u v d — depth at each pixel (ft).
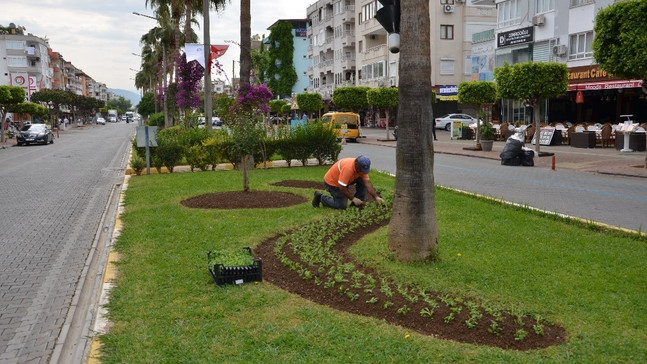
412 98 19.38
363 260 20.42
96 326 14.99
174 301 16.71
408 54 19.06
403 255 19.90
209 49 73.56
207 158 56.29
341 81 217.56
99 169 65.57
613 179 46.98
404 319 14.89
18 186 49.73
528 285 17.44
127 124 404.57
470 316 14.74
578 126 86.89
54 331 16.49
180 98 105.50
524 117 123.85
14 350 15.12
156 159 55.21
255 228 26.58
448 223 27.22
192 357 12.87
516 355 12.60
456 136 115.03
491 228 25.98
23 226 31.89
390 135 137.39
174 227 27.30
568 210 31.81
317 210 31.22
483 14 159.63
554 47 105.29
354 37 206.49
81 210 37.09
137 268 20.40
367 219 28.22
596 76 95.09
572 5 101.65
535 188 41.81
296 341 13.51
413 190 19.69
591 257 20.68
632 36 46.60
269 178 47.44
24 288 20.61
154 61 243.40
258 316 15.26
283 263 20.30
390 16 19.60
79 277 22.02
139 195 39.04
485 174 52.21
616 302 15.85
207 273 19.44
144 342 13.78
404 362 12.34
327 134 60.08
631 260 20.21
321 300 16.71
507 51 123.34
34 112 162.91
